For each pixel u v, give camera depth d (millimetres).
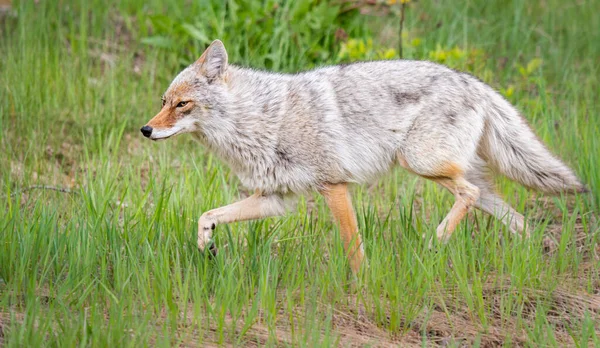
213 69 10547
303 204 12008
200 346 8320
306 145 10555
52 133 14766
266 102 10625
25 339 7770
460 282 9477
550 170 11281
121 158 13961
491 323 9344
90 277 9492
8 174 12500
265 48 16625
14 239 9867
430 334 9125
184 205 11469
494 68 17203
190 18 17500
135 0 19391
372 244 10445
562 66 17234
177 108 10422
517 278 9875
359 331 9062
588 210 12289
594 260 10750
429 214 12555
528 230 11234
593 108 15164
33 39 16984
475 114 11000
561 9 19891
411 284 9562
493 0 19719
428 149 10797
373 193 13648
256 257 9961
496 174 11625
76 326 8102
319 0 17078
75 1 18750
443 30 17922
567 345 8828
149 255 9711
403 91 10852
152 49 17797
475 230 11492
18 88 15367
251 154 10641
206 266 9539
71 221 10188
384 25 18656
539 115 15164
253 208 10656
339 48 16828
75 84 16016
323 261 10594
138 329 8008
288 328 8945
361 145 10789
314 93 10711
